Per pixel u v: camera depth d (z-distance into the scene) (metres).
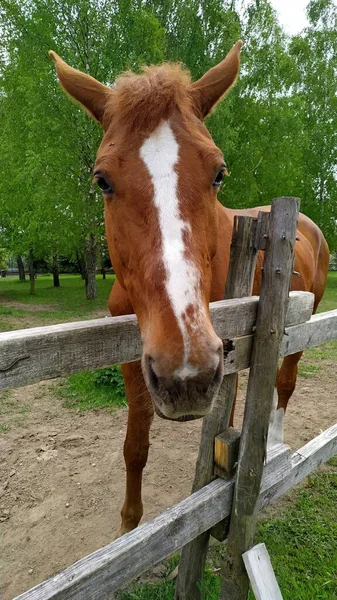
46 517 2.83
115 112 1.64
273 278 1.55
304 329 1.95
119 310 2.42
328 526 2.71
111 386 5.06
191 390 1.15
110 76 10.27
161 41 10.17
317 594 2.16
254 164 12.82
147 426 2.44
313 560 2.41
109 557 1.30
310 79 20.28
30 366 1.07
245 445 1.69
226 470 1.73
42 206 11.50
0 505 2.94
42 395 5.00
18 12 10.75
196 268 1.28
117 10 10.45
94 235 13.19
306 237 4.21
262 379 1.63
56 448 3.72
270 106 13.09
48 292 18.31
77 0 9.90
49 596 1.15
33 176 10.58
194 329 1.18
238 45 1.97
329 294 15.30
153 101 1.51
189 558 1.90
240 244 1.60
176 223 1.34
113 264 1.89
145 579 2.30
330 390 5.16
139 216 1.41
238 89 11.87
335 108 19.77
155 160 1.43
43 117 10.23
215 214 1.61
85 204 11.23
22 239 14.79
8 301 14.54
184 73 1.95
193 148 1.48
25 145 11.59
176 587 2.01
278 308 1.57
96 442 3.83
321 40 21.33
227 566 1.85
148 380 1.24
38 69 10.38
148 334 1.27
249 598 2.04
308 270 3.87
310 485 3.14
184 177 1.41
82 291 18.58
